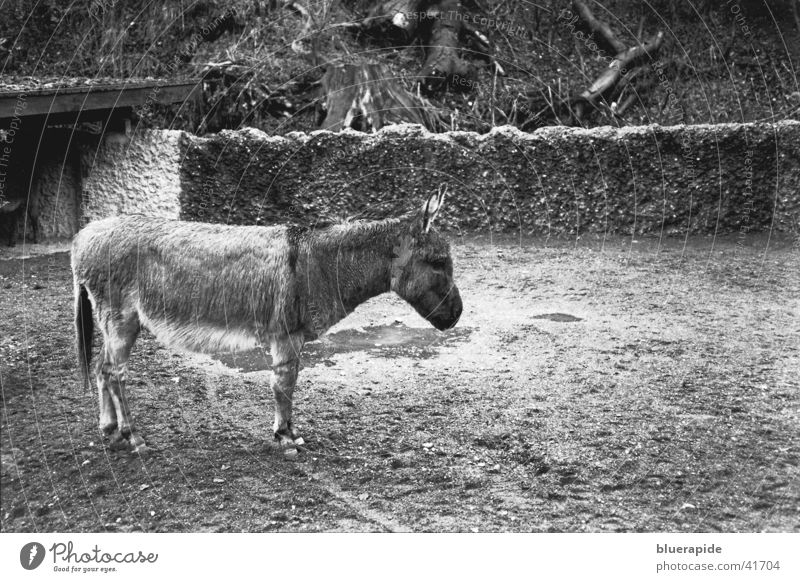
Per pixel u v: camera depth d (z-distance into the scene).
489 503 3.97
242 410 5.15
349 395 5.44
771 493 4.05
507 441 4.68
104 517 3.80
